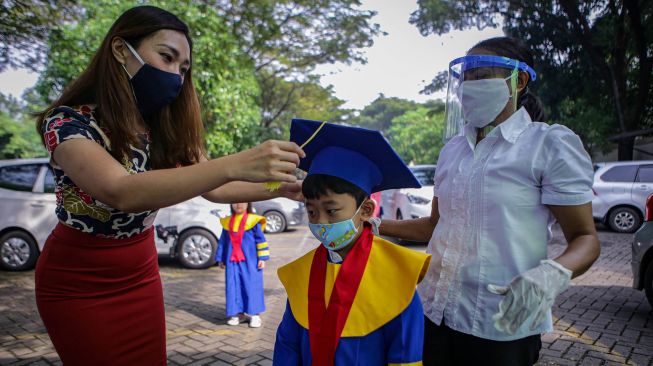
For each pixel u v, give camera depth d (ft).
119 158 5.25
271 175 4.05
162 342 6.30
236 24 48.03
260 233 14.88
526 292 4.10
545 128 5.06
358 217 4.92
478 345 5.23
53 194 23.27
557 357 11.84
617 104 50.57
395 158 4.95
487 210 5.13
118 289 5.65
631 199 33.37
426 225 6.59
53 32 26.89
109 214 5.25
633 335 13.44
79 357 5.51
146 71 5.16
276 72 66.28
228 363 11.66
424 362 5.70
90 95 5.28
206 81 33.40
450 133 5.76
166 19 5.24
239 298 14.57
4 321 15.10
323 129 4.93
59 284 5.37
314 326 4.89
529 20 54.08
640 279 15.07
